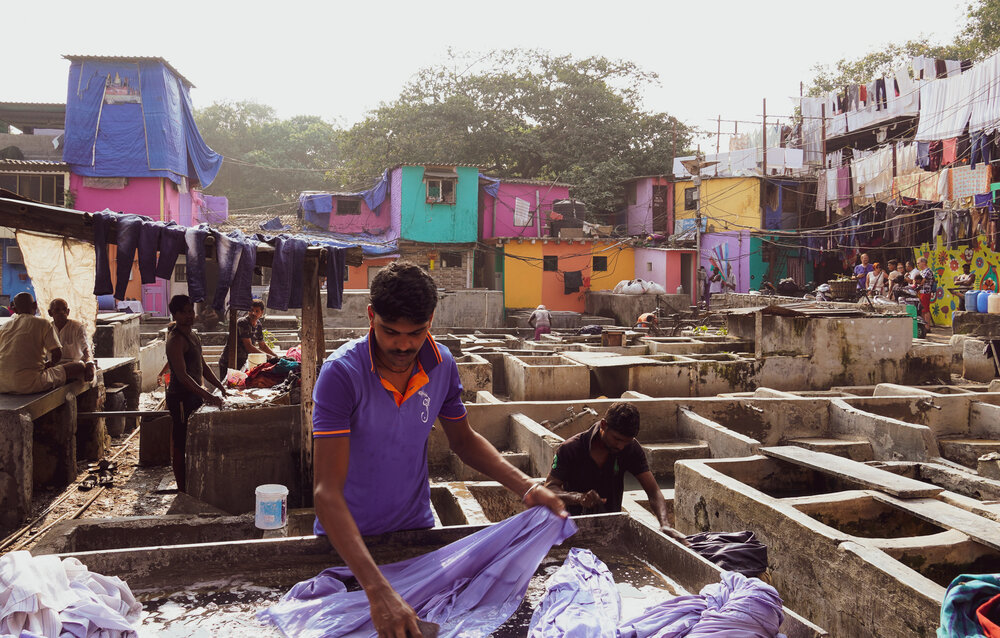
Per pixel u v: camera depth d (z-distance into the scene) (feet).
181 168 80.33
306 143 148.56
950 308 72.28
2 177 74.18
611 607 7.59
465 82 110.32
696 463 19.62
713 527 17.84
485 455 8.78
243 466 21.21
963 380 45.11
